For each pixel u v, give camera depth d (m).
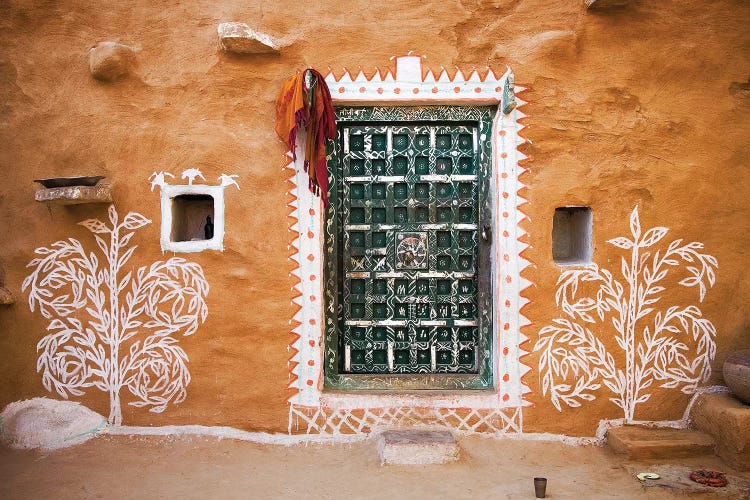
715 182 4.31
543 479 3.45
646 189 4.28
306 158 4.14
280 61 4.26
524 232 4.25
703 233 4.30
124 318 4.27
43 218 4.30
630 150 4.28
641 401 4.28
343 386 4.38
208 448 4.14
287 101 4.09
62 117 4.31
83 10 4.30
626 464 3.88
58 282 4.30
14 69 4.34
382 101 4.29
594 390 4.26
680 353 4.30
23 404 4.27
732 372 3.98
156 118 4.28
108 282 4.28
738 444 3.77
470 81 4.27
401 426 4.21
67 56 4.31
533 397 4.24
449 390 4.37
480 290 4.40
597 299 4.26
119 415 4.27
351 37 4.25
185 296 4.25
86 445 4.14
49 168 4.32
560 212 4.72
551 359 4.25
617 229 4.27
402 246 4.43
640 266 4.29
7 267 4.30
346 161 4.42
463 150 4.44
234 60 4.25
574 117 4.26
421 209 4.45
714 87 4.31
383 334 4.44
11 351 4.31
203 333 4.25
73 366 4.29
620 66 4.27
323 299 4.34
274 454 4.08
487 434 4.21
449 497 3.45
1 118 4.34
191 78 4.27
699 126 4.30
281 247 4.24
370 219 4.42
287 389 4.23
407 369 4.43
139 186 4.27
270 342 4.24
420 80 4.26
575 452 4.11
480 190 4.40
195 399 4.25
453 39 4.27
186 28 4.28
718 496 3.45
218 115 4.27
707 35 4.29
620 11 4.25
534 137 4.25
